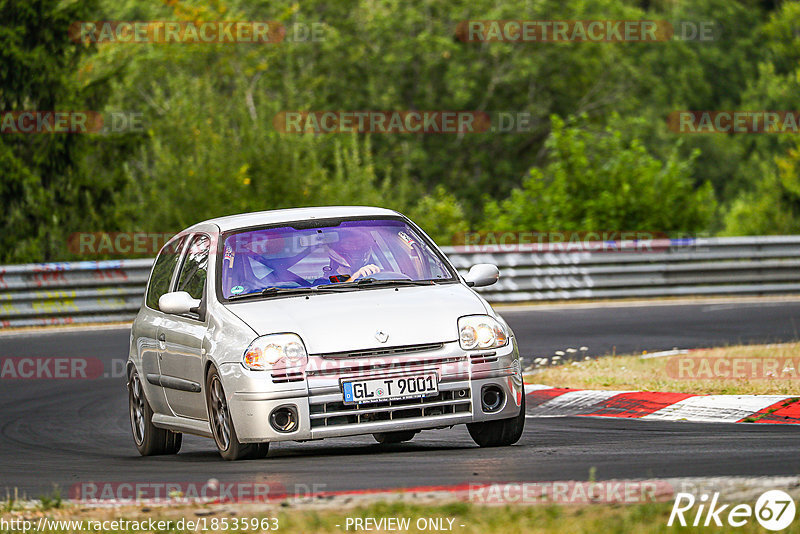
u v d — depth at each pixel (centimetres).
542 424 3519
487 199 10744
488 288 7800
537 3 17125
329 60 17075
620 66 18350
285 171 10331
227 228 3203
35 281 7112
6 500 2539
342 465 2717
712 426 3234
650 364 4419
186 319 3127
